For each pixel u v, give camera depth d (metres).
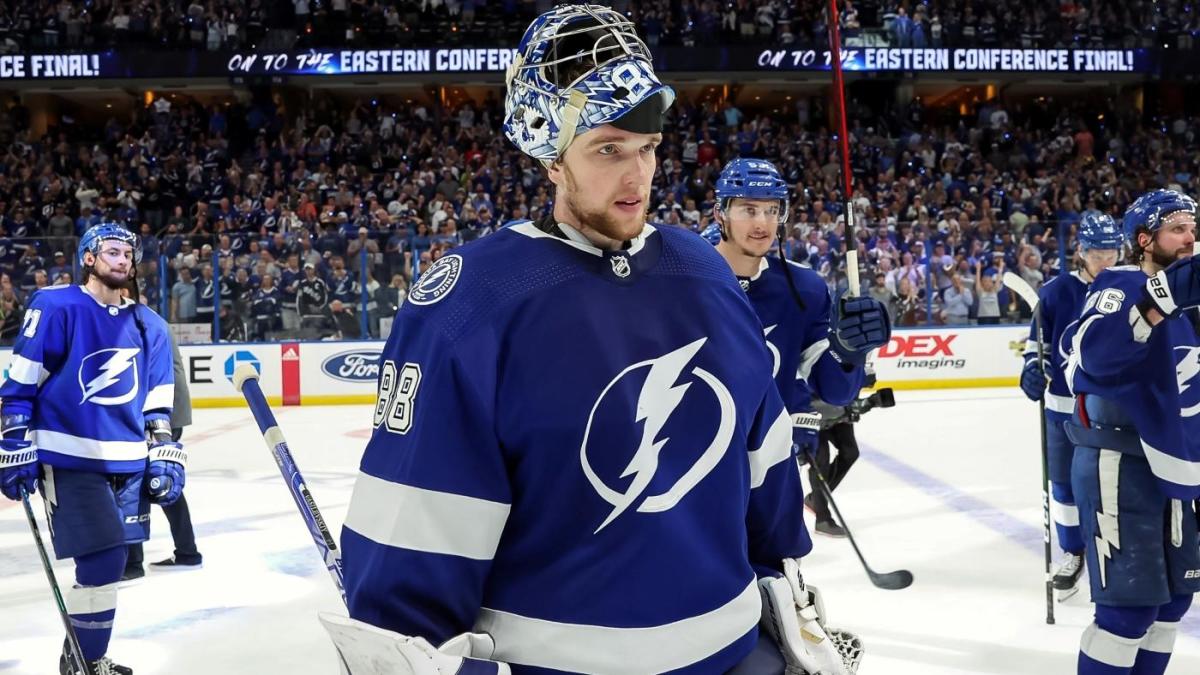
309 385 12.74
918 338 12.95
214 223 17.75
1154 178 19.83
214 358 12.59
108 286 3.82
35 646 4.34
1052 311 4.77
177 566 5.48
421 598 1.27
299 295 12.66
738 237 3.27
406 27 19.27
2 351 12.09
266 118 20.67
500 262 1.32
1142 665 3.15
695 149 19.59
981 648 4.03
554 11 1.33
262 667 4.02
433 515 1.27
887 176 19.20
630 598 1.31
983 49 19.78
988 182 19.06
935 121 22.41
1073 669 3.80
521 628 1.32
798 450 3.46
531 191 18.41
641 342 1.33
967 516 6.27
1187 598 3.06
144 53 19.19
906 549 5.53
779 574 1.58
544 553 1.31
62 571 5.47
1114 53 20.03
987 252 12.94
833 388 3.27
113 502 3.68
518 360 1.28
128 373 3.77
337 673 3.96
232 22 19.39
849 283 2.97
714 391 1.38
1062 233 12.93
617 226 1.31
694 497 1.36
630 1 19.84
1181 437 2.86
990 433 9.41
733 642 1.39
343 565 1.34
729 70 19.80
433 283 1.35
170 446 3.83
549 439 1.28
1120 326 2.77
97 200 18.55
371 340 12.77
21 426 3.56
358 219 16.42
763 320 3.34
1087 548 3.04
